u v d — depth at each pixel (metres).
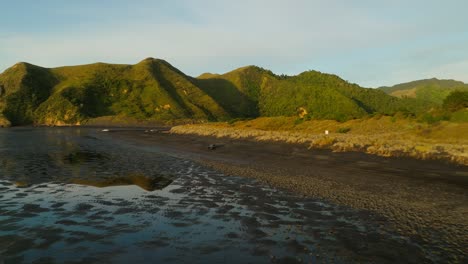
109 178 15.73
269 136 36.56
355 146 24.72
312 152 24.25
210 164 20.36
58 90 188.12
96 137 56.59
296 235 7.79
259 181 14.64
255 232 8.00
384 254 6.70
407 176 14.93
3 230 8.10
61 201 11.12
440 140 27.30
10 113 159.12
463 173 15.14
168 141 42.12
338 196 11.66
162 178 15.65
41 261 6.30
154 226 8.45
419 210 9.82
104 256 6.55
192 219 9.05
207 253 6.71
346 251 6.85
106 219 9.05
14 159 24.05
